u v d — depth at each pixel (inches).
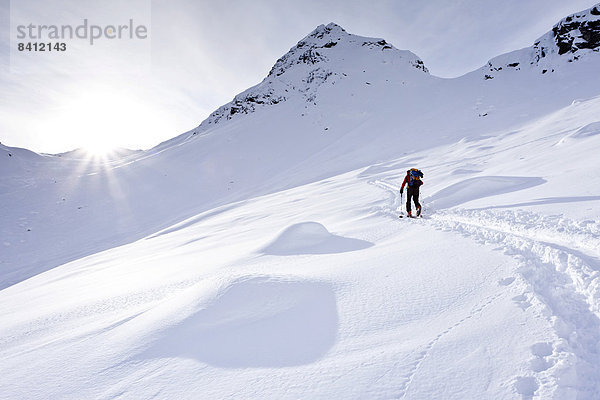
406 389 70.8
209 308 114.2
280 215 587.8
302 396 72.3
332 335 98.1
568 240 162.9
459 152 1132.5
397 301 115.9
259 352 92.2
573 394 64.5
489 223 237.1
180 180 2006.6
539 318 90.7
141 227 1401.3
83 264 595.2
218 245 390.0
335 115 2623.0
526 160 495.8
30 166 2559.1
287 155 2214.6
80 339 122.1
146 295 179.8
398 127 2068.2
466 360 77.7
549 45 2321.6
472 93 2261.3
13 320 185.6
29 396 88.4
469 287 119.1
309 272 161.9
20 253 1199.6
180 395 78.4
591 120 918.4
